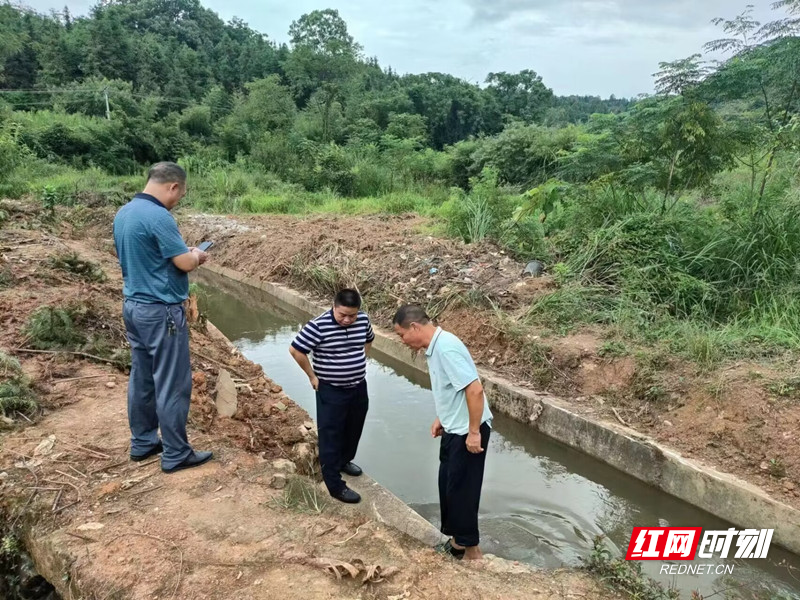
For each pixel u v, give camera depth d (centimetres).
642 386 559
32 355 532
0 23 3872
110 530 320
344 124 3512
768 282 679
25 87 3978
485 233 1047
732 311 678
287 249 1190
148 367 369
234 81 5131
